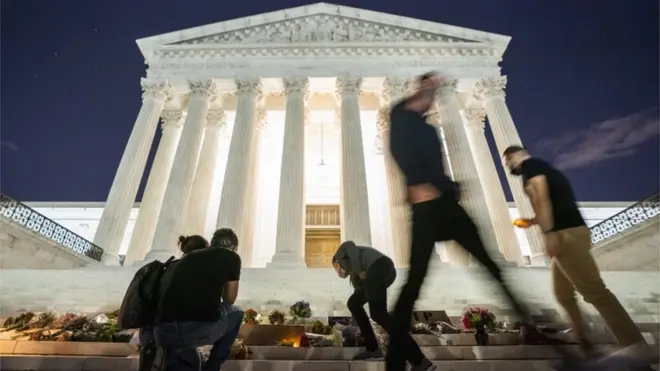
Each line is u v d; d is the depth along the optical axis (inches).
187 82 879.7
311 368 207.2
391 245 913.5
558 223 161.6
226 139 1009.5
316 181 1066.7
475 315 289.1
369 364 206.2
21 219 560.4
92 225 1326.3
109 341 259.1
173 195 730.2
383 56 904.3
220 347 167.3
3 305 394.9
